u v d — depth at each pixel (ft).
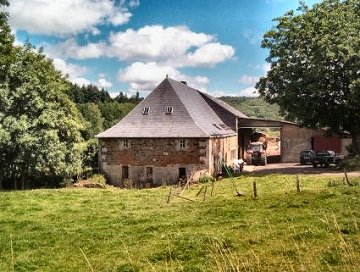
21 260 45.83
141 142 137.69
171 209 72.54
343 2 151.02
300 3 150.51
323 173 124.26
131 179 137.90
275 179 110.83
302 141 188.75
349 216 54.60
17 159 118.32
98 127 338.13
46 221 67.46
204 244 46.03
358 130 147.74
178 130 136.87
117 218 66.69
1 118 117.29
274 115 563.89
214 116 175.83
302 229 49.11
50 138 119.14
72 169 128.36
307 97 142.72
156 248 46.70
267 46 150.82
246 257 40.50
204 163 132.57
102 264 42.86
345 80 138.00
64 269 42.55
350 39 133.18
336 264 36.19
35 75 127.75
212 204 74.59
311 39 141.28
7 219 69.31
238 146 192.85
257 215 60.90
